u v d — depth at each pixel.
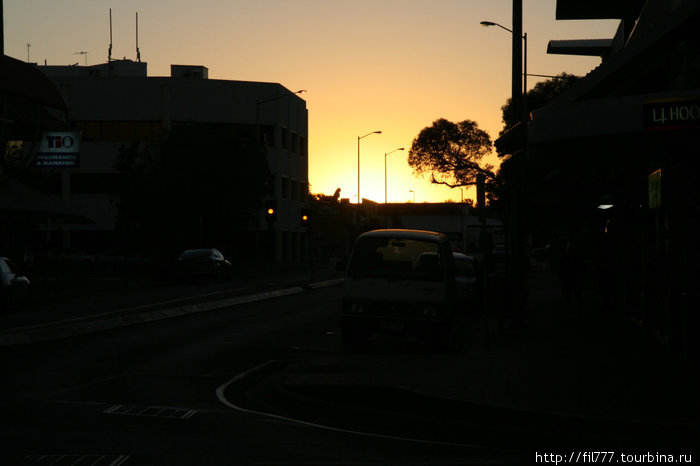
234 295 33.22
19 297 26.78
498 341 18.05
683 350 14.37
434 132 97.94
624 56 14.62
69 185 71.06
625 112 12.06
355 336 17.58
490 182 81.06
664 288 17.28
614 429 9.25
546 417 9.62
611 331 20.16
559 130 12.88
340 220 103.44
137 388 12.59
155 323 23.69
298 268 68.88
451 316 17.94
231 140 56.41
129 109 73.19
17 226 36.94
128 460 7.68
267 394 12.47
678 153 13.23
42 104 34.69
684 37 13.45
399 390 11.11
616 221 25.00
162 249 55.25
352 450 8.46
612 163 14.14
